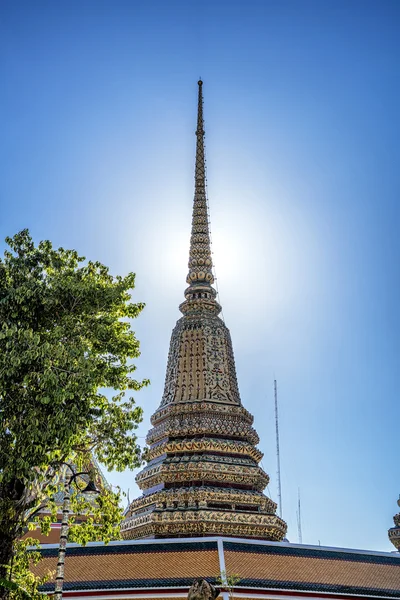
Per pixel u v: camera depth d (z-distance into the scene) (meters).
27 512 30.59
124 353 29.86
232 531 40.66
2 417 26.00
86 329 29.08
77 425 27.25
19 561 28.44
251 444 47.78
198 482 43.12
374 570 38.03
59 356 26.28
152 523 40.66
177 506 41.88
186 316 53.19
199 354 50.28
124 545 36.28
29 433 25.44
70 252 31.36
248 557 35.66
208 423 46.22
